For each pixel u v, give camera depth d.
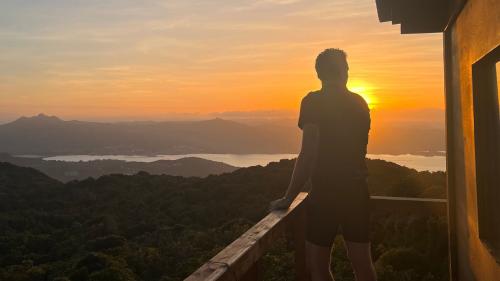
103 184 60.94
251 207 37.31
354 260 2.23
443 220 4.95
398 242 5.87
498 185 2.25
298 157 2.25
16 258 37.19
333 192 2.18
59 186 64.06
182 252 30.34
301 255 2.82
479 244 2.40
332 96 2.23
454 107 3.32
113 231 40.94
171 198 46.72
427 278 5.17
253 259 1.85
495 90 2.27
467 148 2.71
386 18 4.20
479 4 2.23
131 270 28.89
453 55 3.29
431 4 3.78
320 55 2.30
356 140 2.22
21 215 49.44
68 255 36.22
